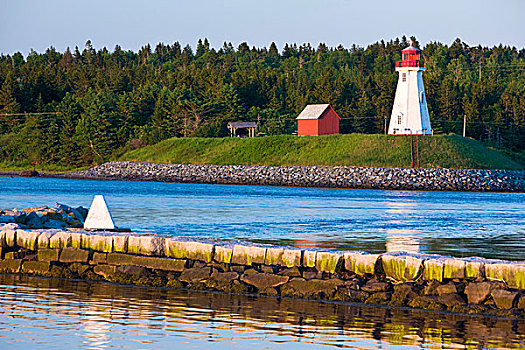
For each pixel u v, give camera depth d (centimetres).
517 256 5072
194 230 6769
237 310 3297
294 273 3706
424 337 2855
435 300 3338
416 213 9556
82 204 11156
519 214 9575
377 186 17762
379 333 2912
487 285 3288
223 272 3847
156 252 4103
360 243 5812
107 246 4222
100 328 2923
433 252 5266
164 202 11381
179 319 3105
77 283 3981
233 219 8125
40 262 4275
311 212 9444
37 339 2739
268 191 15700
